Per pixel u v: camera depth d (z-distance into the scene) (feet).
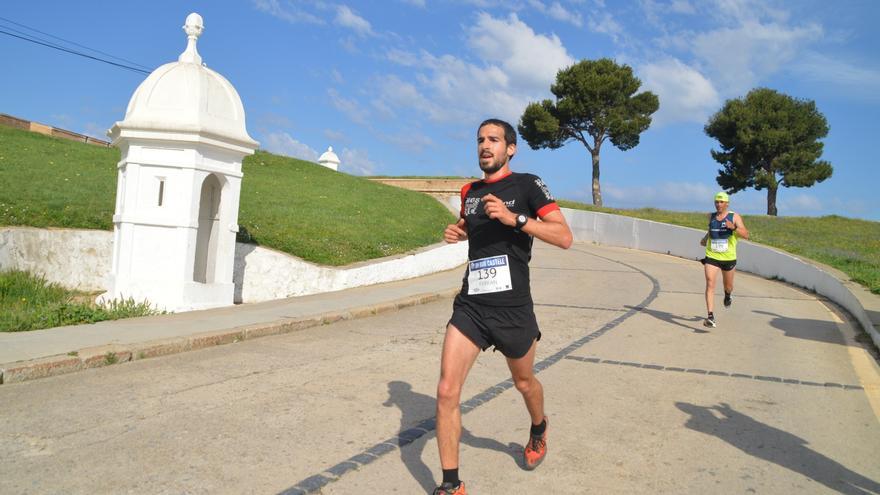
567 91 162.91
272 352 23.71
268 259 41.86
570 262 66.28
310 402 17.94
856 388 21.22
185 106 33.40
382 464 13.96
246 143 35.24
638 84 162.30
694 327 31.76
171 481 12.59
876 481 13.88
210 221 37.52
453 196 126.11
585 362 24.02
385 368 22.11
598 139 163.32
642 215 112.78
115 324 25.96
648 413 18.16
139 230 33.32
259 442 14.84
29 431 14.79
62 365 19.44
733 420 17.71
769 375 22.68
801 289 50.83
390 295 37.93
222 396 18.08
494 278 12.27
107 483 12.37
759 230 92.32
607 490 13.14
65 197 45.39
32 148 64.90
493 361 23.72
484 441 15.70
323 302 34.45
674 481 13.65
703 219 107.65
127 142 33.53
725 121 156.87
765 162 155.74
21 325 24.38
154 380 19.30
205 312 30.42
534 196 12.28
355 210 67.15
